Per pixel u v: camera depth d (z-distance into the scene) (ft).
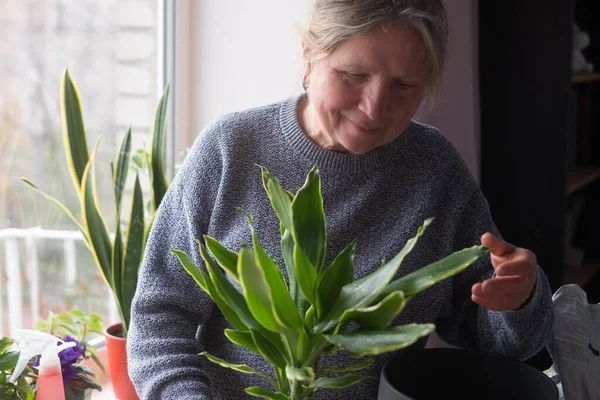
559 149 7.91
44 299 5.63
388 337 2.18
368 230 3.62
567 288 4.14
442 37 3.02
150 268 3.73
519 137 8.06
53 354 4.00
